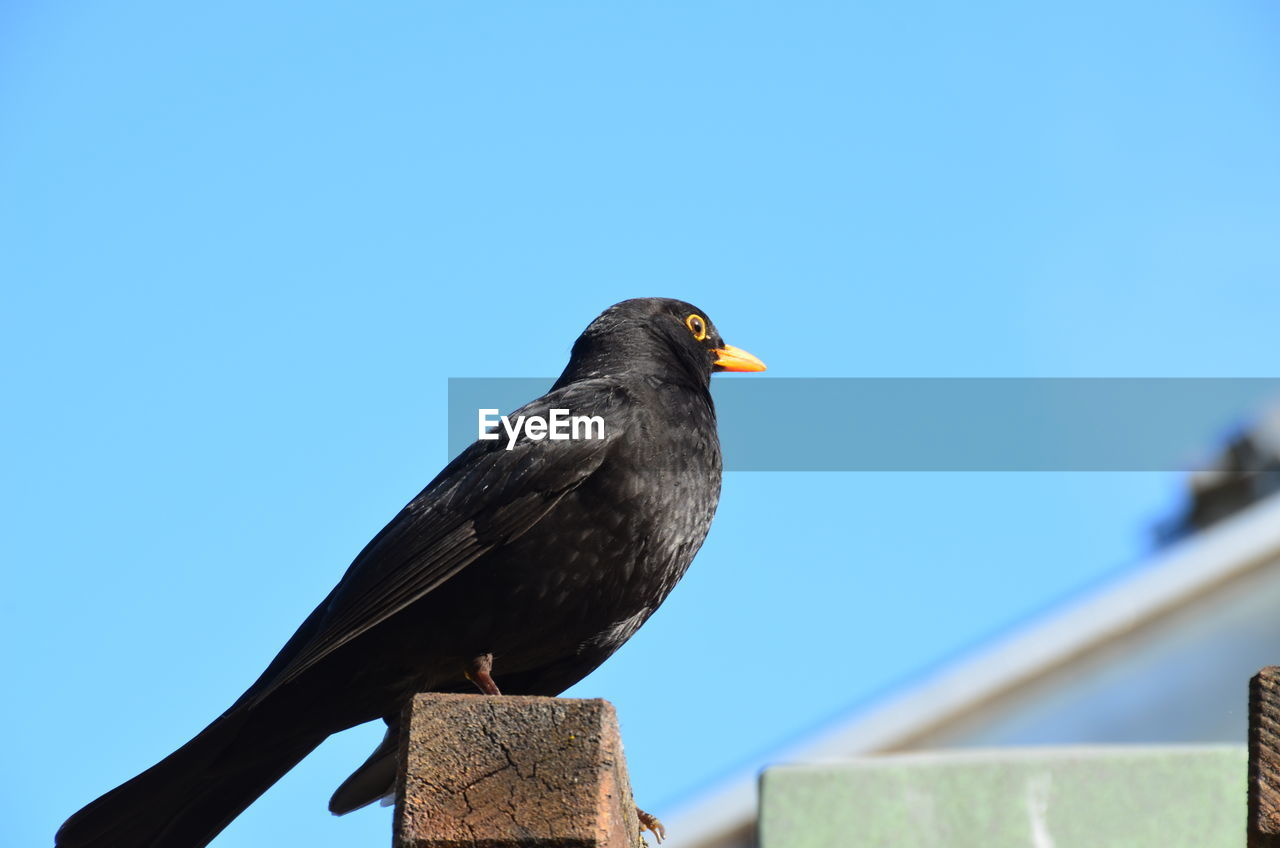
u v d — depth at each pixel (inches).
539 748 310.8
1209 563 719.7
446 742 311.9
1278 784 301.6
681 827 696.4
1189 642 702.5
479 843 305.9
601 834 304.8
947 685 705.6
